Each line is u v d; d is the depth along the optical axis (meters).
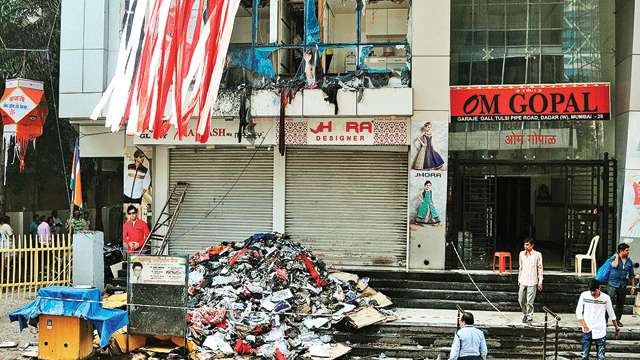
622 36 13.16
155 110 9.54
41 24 21.88
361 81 12.78
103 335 8.66
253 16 13.11
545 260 15.02
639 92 12.55
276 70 14.22
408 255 13.14
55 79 22.34
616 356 9.70
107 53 13.77
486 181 13.81
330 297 11.04
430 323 10.50
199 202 14.41
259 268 11.52
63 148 23.11
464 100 13.68
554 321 10.75
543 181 18.39
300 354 9.44
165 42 9.69
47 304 8.91
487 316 11.20
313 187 13.91
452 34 14.02
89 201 23.45
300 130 13.27
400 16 15.91
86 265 12.52
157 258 9.27
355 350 9.87
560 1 13.77
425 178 12.99
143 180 14.25
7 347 9.60
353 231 13.75
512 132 13.85
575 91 13.42
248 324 9.93
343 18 16.45
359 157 13.77
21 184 22.56
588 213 13.54
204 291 10.98
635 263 12.66
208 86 9.40
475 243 13.73
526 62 13.83
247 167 14.20
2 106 14.71
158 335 9.22
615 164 13.30
